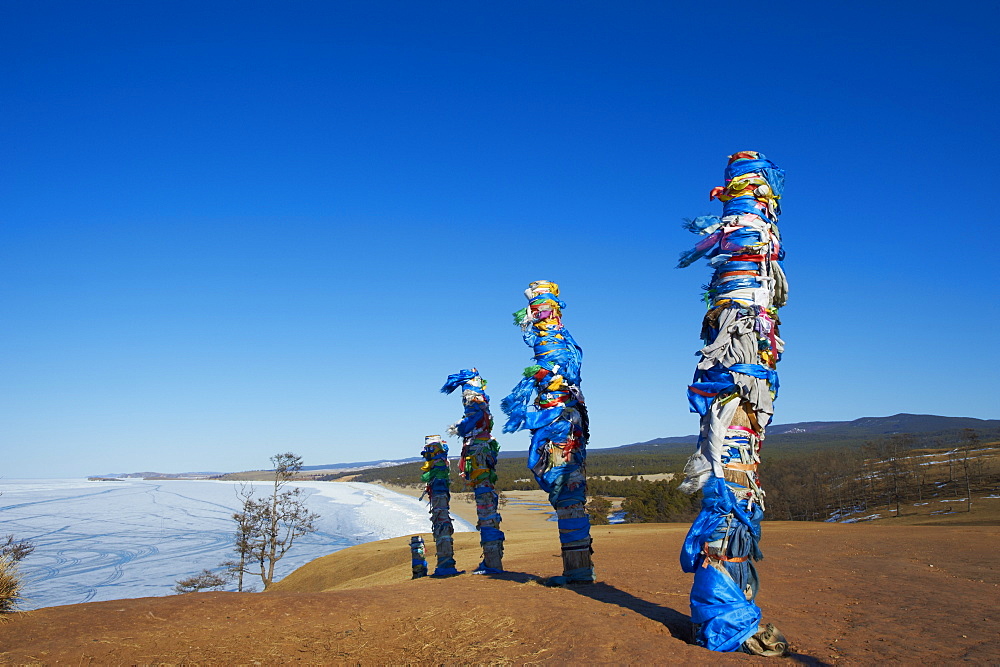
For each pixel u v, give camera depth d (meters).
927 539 22.36
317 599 9.96
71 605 9.62
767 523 37.53
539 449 12.38
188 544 96.81
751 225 8.37
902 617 9.00
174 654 7.78
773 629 7.27
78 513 154.88
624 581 12.48
